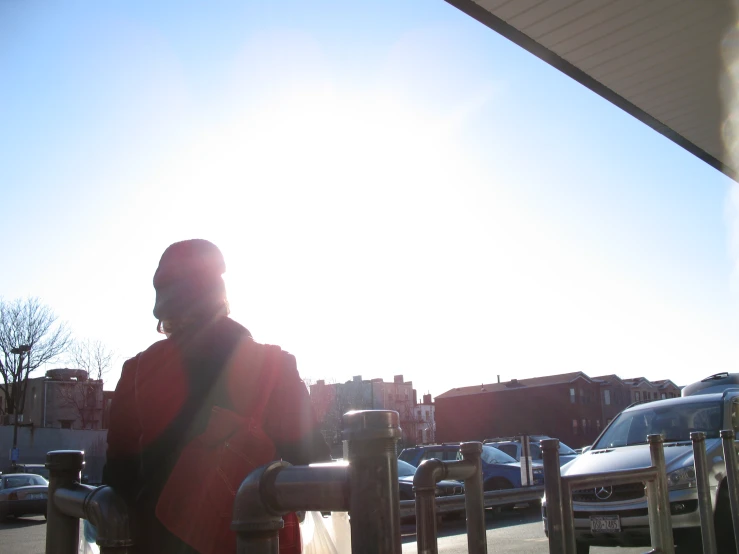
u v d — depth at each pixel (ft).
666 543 13.41
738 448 20.08
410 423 361.30
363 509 4.05
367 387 330.54
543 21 19.30
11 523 72.23
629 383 289.33
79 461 6.82
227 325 7.07
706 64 21.52
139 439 7.15
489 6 18.61
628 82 22.57
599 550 27.91
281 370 6.91
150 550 6.27
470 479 9.41
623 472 12.92
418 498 8.57
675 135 26.63
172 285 7.11
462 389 299.58
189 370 6.74
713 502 22.21
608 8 18.63
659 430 26.81
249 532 4.27
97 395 231.50
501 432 273.75
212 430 6.49
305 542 7.98
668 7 18.69
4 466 164.45
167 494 6.39
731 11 18.62
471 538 9.29
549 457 11.30
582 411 259.39
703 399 27.43
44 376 225.76
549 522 11.18
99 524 5.71
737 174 29.94
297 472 4.29
